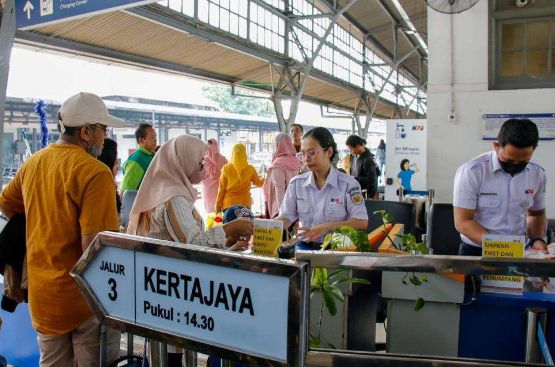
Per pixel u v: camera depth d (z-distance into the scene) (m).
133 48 6.52
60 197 1.73
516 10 3.99
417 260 0.82
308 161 2.30
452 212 3.04
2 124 3.14
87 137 1.86
